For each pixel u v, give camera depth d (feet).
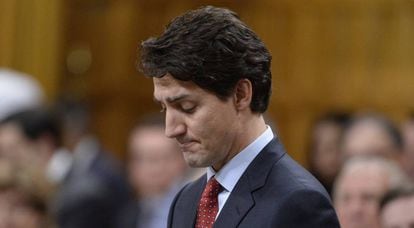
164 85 20.54
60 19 56.54
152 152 43.65
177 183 43.34
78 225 44.11
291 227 20.38
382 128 40.19
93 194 44.45
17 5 55.62
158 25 58.23
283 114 57.57
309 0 57.41
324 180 44.88
